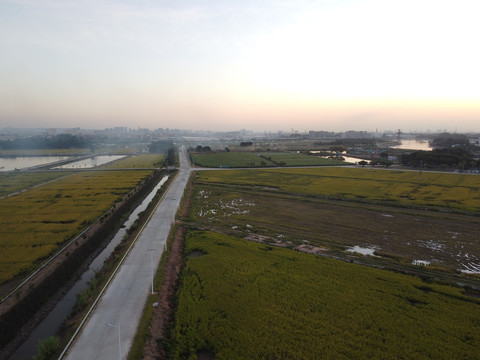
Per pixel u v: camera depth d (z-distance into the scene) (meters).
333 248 43.12
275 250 41.31
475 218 57.34
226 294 30.23
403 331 24.81
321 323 25.77
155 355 22.28
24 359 23.62
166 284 32.38
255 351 22.67
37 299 30.19
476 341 23.70
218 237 46.56
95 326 25.05
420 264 37.94
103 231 50.72
